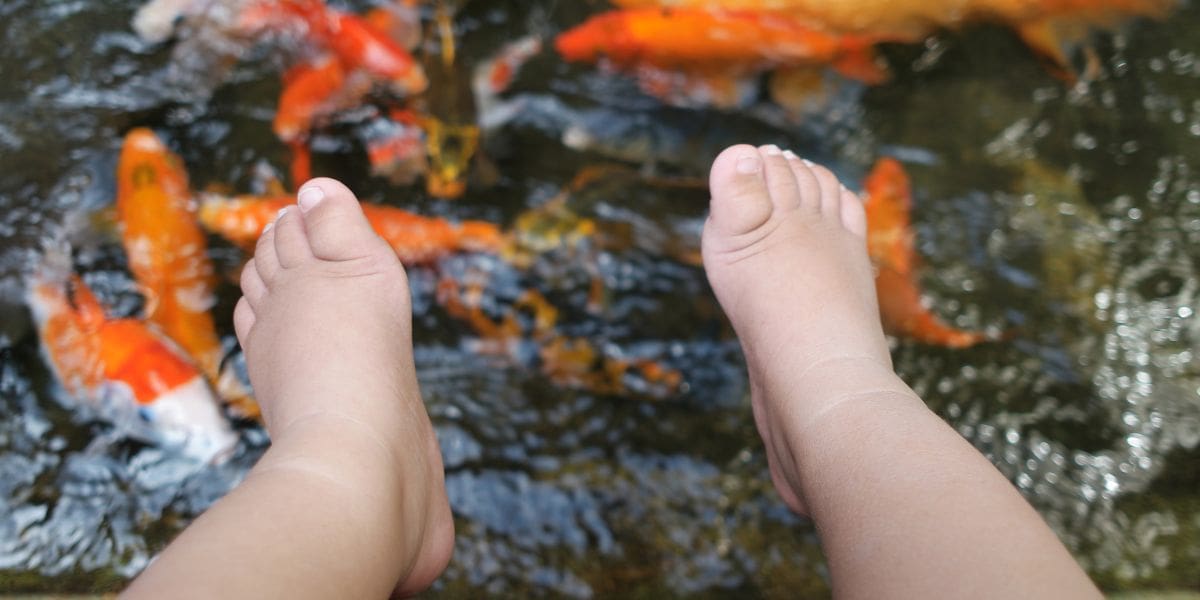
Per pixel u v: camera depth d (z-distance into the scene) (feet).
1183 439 1.94
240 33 2.16
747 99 2.21
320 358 1.67
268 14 2.16
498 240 2.04
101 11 2.18
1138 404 1.96
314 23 2.15
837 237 1.86
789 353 1.72
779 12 2.19
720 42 2.18
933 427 1.56
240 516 1.45
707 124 2.18
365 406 1.62
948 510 1.46
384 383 1.66
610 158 2.14
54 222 2.00
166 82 2.13
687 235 2.07
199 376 1.89
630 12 2.17
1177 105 2.20
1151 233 2.09
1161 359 1.99
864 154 2.15
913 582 1.43
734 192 1.86
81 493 1.83
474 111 2.15
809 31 2.19
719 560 1.82
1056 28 2.26
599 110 2.18
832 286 1.78
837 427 1.59
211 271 1.98
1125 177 2.14
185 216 2.00
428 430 1.70
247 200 2.01
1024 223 2.10
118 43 2.16
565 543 1.83
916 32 2.24
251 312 1.82
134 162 2.01
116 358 1.88
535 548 1.82
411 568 1.62
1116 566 1.82
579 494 1.87
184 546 1.42
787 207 1.86
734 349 2.00
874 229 2.06
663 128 2.17
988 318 2.02
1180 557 1.83
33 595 1.75
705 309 2.02
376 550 1.50
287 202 2.01
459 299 2.01
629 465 1.90
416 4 2.23
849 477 1.54
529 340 1.99
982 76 2.23
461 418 1.92
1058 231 2.09
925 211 2.10
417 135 2.12
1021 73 2.24
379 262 1.78
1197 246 2.08
